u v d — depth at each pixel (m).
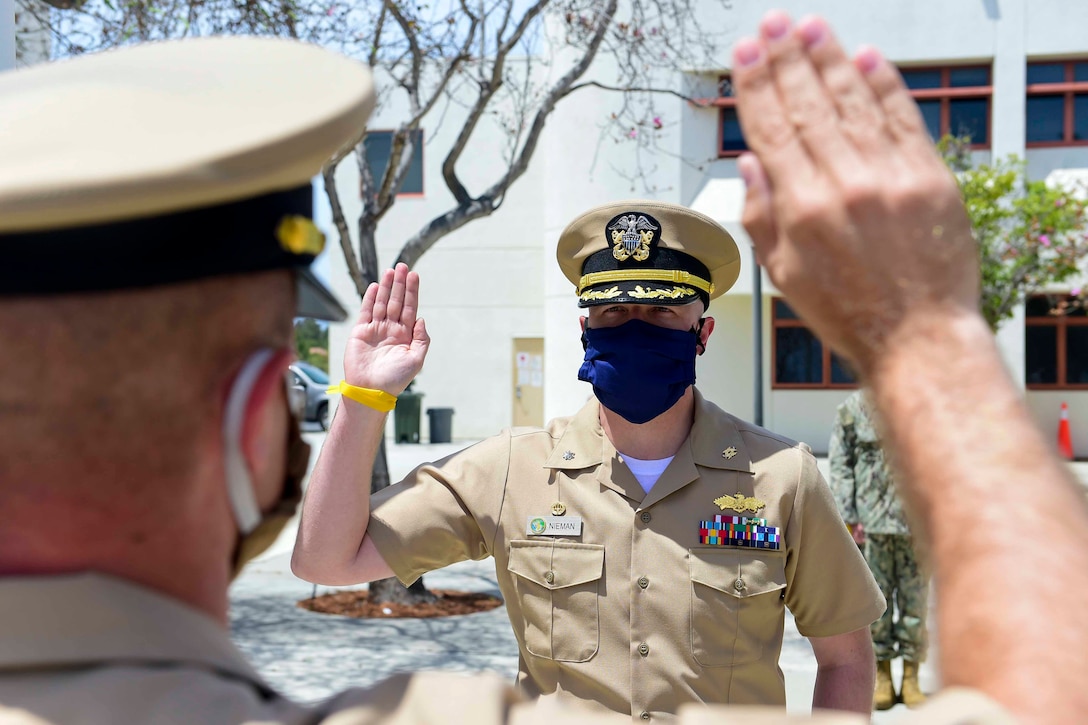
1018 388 0.71
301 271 0.86
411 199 20.05
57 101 0.75
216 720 0.71
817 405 17.44
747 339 17.58
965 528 0.68
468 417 20.73
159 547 0.77
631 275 2.30
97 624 0.74
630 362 2.25
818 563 2.25
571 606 2.19
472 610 7.25
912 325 0.72
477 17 7.29
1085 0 15.81
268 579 8.22
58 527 0.74
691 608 2.15
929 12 16.09
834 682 2.31
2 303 0.70
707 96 15.11
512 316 20.61
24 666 0.72
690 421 2.37
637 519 2.23
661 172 15.55
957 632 0.66
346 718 0.73
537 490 2.29
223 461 0.78
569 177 16.08
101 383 0.72
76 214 0.67
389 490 2.33
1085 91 16.20
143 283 0.72
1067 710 0.60
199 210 0.74
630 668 2.13
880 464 5.04
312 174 0.82
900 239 0.72
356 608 7.23
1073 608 0.63
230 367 0.77
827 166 0.73
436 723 0.73
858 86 0.75
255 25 6.50
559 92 7.47
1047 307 17.41
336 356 20.34
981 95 16.33
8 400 0.71
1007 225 13.62
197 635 0.78
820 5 16.09
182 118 0.75
